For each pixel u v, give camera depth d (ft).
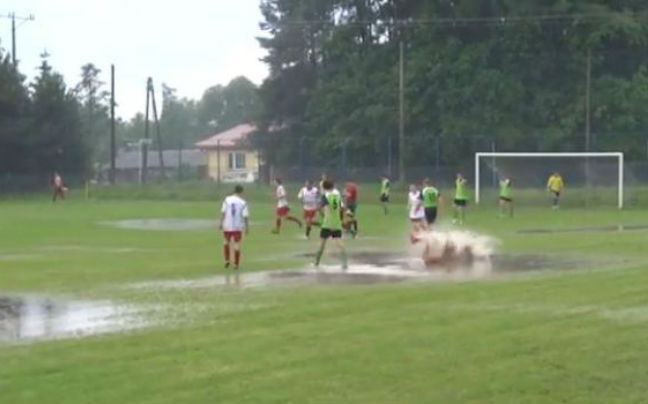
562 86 304.71
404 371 49.83
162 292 81.76
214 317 67.05
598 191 235.40
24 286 87.25
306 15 357.82
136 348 56.03
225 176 408.26
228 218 101.35
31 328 64.08
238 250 101.81
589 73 285.43
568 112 296.92
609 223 171.01
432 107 307.99
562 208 220.23
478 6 314.76
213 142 504.43
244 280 90.07
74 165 330.95
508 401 44.73
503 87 298.76
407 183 273.54
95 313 70.33
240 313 68.69
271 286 85.05
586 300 73.15
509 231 151.74
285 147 326.65
